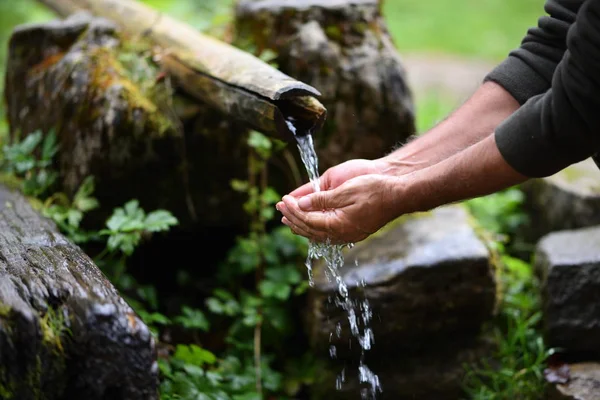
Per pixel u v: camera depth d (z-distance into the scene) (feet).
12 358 7.49
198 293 11.27
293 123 9.18
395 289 10.20
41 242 8.75
